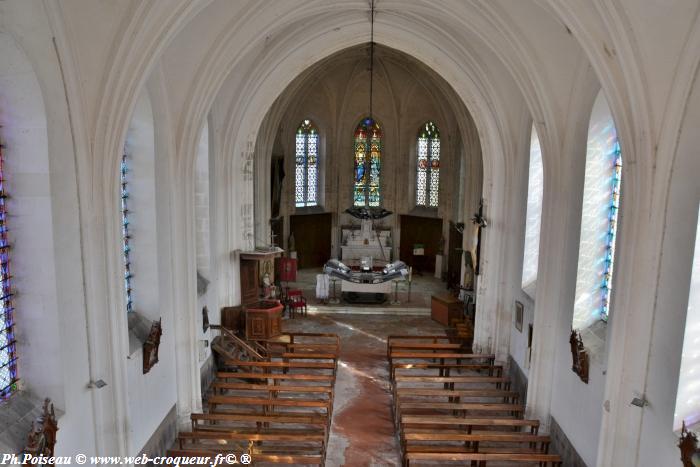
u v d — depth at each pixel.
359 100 31.30
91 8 8.54
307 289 28.31
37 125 8.11
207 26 12.26
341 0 14.66
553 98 12.54
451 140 28.86
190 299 13.85
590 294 12.29
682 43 8.09
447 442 13.65
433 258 31.78
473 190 24.78
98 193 9.43
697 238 7.91
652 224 8.97
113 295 9.76
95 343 9.63
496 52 13.26
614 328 9.56
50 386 8.66
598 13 8.65
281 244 30.53
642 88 8.60
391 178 32.19
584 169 11.92
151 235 12.30
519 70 12.96
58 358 8.60
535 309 13.91
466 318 21.98
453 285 28.06
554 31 11.66
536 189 15.96
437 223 31.33
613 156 11.79
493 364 18.33
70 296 8.95
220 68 12.96
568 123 12.66
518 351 16.89
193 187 13.74
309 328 23.12
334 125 31.50
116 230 9.78
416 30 16.58
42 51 8.11
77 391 9.17
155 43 9.33
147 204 12.19
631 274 9.26
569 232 12.77
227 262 19.00
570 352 12.49
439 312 23.95
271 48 17.08
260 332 18.12
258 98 18.28
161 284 12.80
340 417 15.13
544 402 13.88
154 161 12.16
